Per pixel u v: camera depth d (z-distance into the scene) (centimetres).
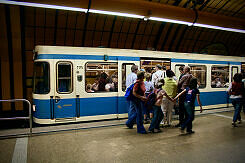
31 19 823
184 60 801
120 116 678
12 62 837
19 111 859
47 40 900
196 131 577
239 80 626
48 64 579
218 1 964
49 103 580
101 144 468
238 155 405
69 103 602
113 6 604
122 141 489
